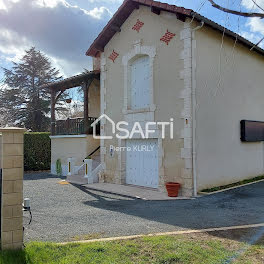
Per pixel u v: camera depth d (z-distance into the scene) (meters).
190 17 7.31
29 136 15.20
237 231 4.07
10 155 3.34
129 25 9.39
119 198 7.24
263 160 10.60
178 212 5.47
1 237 3.25
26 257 3.09
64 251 3.31
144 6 8.84
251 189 7.99
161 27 8.24
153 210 5.71
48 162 15.73
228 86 8.84
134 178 9.25
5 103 26.59
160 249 3.33
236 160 9.03
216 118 8.22
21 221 3.36
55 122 13.77
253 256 3.12
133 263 2.96
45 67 28.39
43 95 27.84
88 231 4.27
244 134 9.24
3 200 3.27
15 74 27.47
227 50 8.86
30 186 9.38
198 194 7.30
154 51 8.41
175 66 7.76
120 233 4.13
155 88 8.33
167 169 7.85
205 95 7.81
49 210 5.85
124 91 9.48
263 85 10.91
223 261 2.98
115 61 9.93
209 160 7.83
